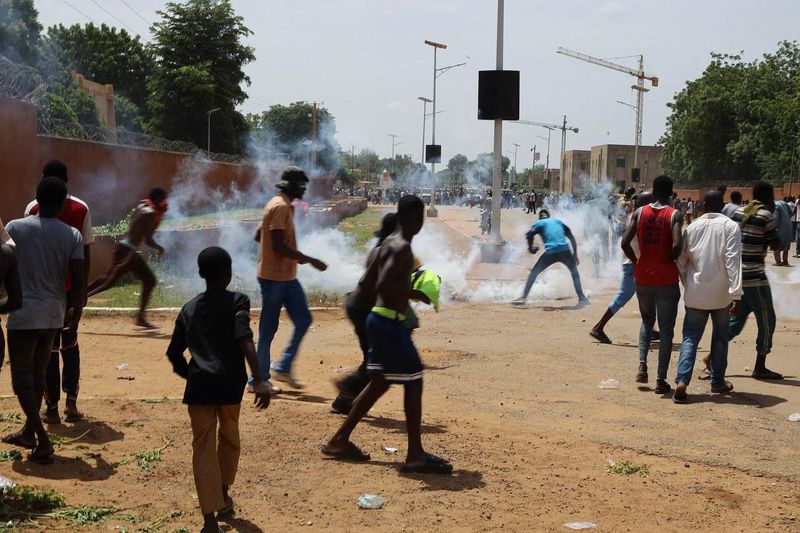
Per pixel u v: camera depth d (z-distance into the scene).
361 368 7.21
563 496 5.47
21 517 4.84
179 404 7.48
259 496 5.31
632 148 105.06
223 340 4.78
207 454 4.67
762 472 6.08
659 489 5.68
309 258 7.84
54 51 63.75
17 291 5.31
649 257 8.42
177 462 5.91
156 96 64.12
